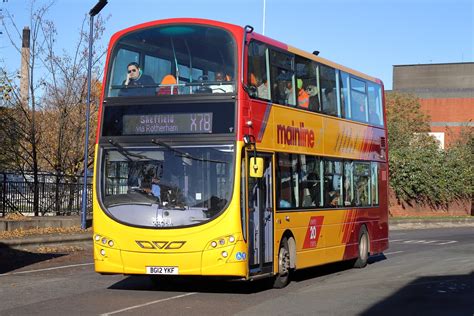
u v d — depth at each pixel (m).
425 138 53.41
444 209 50.47
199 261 12.00
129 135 12.73
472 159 51.91
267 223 13.33
